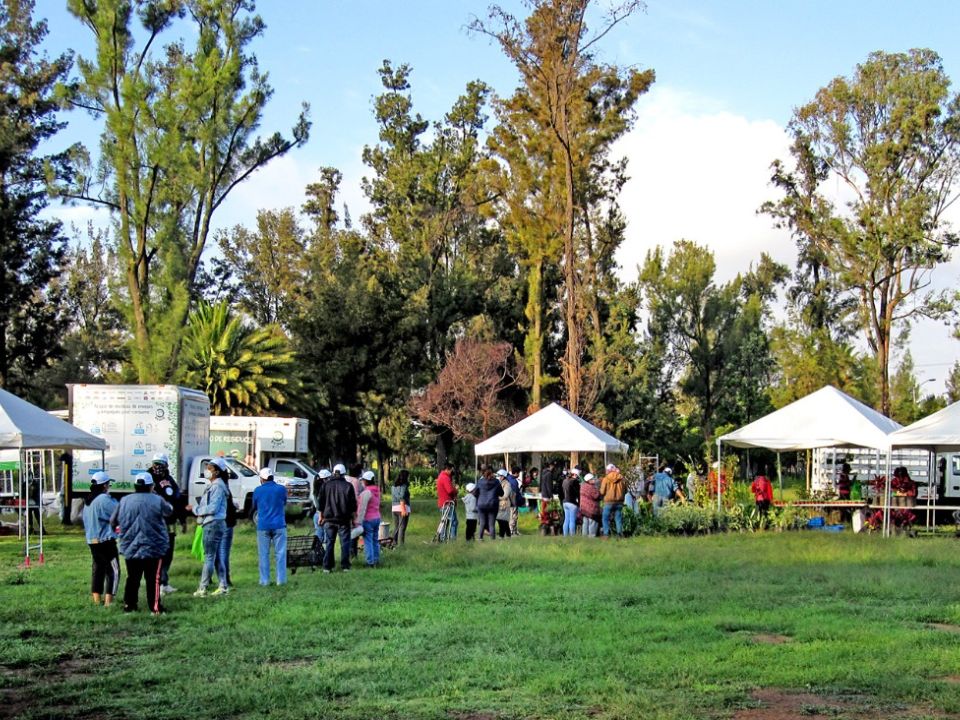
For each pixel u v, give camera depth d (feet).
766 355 204.74
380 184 206.49
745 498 101.81
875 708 26.04
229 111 123.75
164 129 119.55
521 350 185.16
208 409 96.78
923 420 81.87
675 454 172.45
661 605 42.78
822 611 41.37
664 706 25.96
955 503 94.63
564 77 131.54
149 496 41.24
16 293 147.74
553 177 138.41
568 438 93.56
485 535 77.15
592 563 58.95
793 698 27.17
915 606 42.88
